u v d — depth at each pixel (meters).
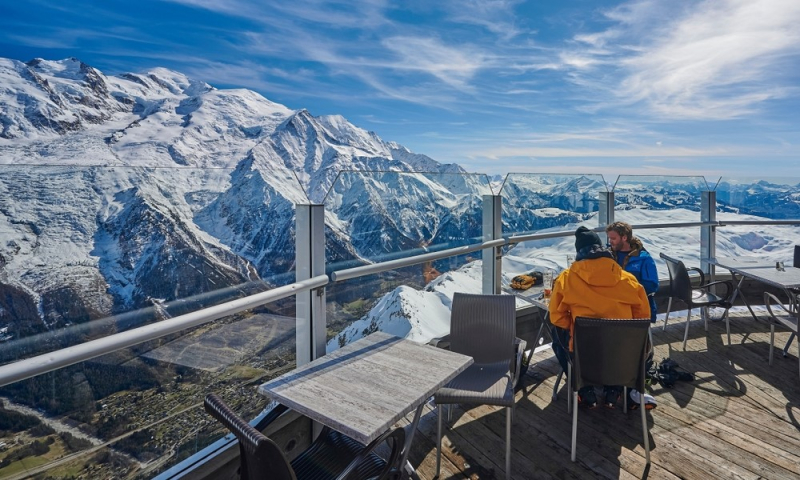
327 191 2.58
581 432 2.74
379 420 1.53
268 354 2.25
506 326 2.78
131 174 1.72
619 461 2.44
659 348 4.11
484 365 2.71
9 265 1.35
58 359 1.29
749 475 2.30
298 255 2.44
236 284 2.09
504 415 2.95
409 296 3.20
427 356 2.13
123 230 1.67
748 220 5.32
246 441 1.23
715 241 5.33
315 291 2.44
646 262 3.31
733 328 4.62
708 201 5.31
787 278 3.67
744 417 2.88
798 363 3.65
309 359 2.48
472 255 3.86
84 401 1.53
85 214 1.56
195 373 1.90
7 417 1.33
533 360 3.87
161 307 1.77
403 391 1.76
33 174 1.44
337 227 2.63
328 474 1.76
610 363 2.33
